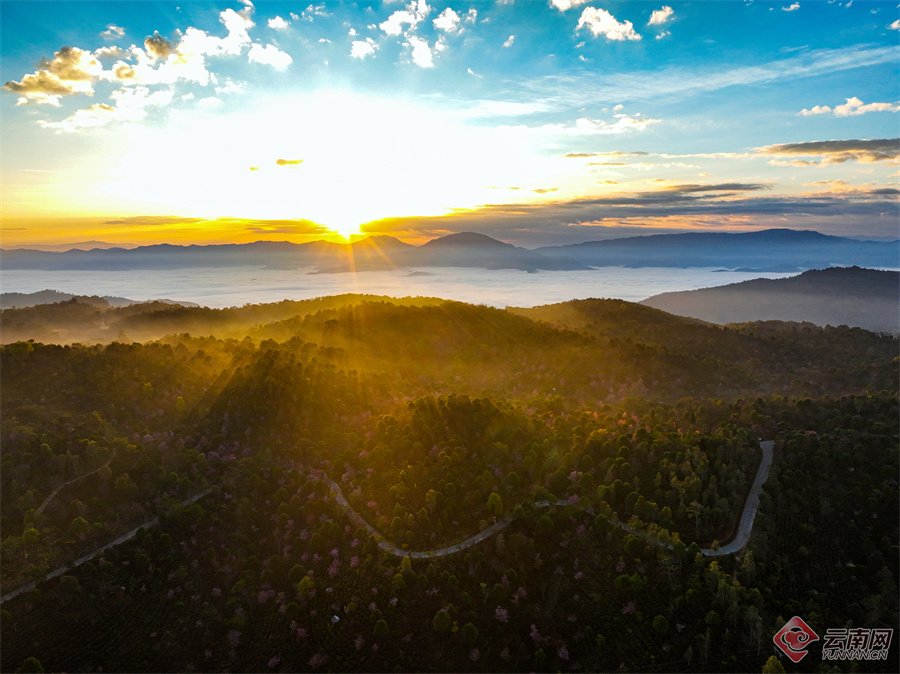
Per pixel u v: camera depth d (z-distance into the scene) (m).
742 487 86.44
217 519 86.75
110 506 86.81
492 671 67.00
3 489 83.81
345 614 73.38
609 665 66.56
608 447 94.00
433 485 90.50
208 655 70.06
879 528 80.12
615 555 77.12
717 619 68.12
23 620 69.44
